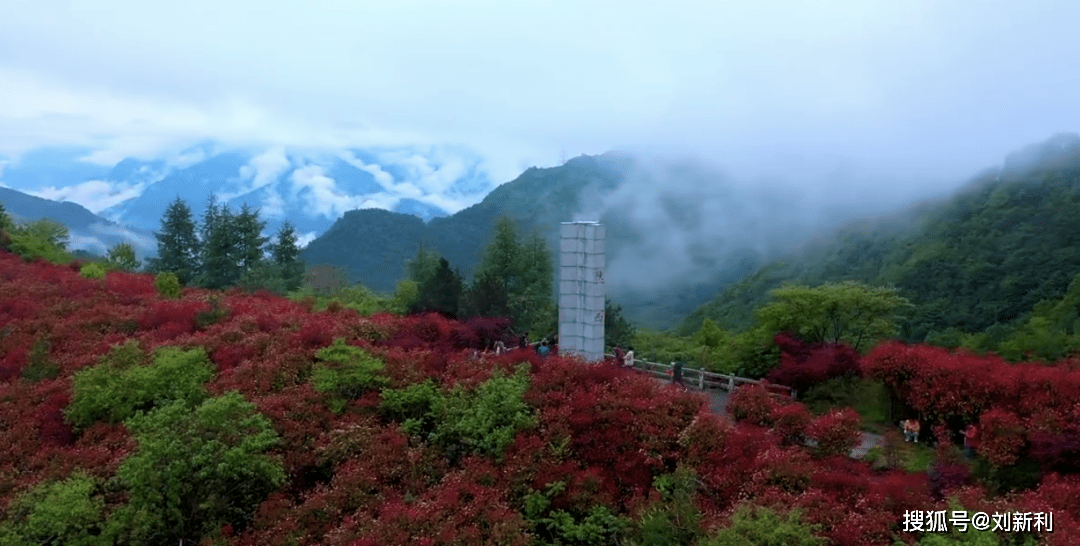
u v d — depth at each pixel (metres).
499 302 26.31
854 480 13.47
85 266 34.94
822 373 20.58
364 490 15.15
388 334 22.34
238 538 14.45
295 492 15.92
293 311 26.31
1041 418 14.80
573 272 22.30
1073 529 11.44
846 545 12.05
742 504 12.77
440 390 18.25
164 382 18.20
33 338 23.25
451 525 13.43
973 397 16.50
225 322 24.05
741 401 17.31
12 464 16.67
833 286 24.59
